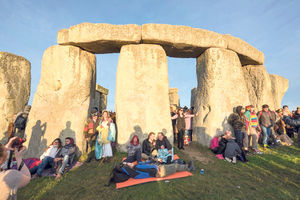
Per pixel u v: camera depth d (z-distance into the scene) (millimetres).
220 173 4457
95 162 5324
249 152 6109
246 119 6270
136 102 6414
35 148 5801
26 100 8414
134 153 5031
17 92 7898
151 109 6414
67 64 6520
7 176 1688
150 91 6523
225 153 5527
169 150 5203
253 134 6266
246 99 7215
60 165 4539
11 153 2074
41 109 6262
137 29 6516
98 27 6383
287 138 7203
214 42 7074
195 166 4887
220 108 6719
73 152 4992
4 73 7426
